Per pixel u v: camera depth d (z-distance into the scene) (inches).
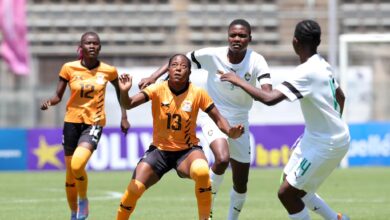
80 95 1310.3
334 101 1005.2
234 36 1200.8
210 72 1267.2
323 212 1089.4
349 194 1956.2
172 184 2269.9
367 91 3513.8
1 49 3919.8
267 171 2731.3
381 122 2982.3
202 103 1067.3
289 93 980.6
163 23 4210.1
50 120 3459.6
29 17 4180.6
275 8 4212.6
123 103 1036.5
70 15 4210.1
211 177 1216.8
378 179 2396.7
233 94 1245.1
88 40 1299.2
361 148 2960.1
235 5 4242.1
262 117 3238.2
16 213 1546.5
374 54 3991.1
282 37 4190.5
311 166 1008.9
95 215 1503.4
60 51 4138.8
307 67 986.1
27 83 3863.2
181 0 4247.0
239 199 1289.4
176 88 1062.4
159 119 1063.6
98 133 1306.6
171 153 1066.7
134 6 4227.4
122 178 2461.9
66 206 1681.8
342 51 2935.5
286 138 2901.1
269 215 1507.1
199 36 4217.5
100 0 4227.4
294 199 1034.1
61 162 2832.2
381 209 1615.4
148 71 3218.5
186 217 1473.9
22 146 2817.4
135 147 2810.0
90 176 2549.2
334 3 3080.7
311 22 1005.2
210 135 1214.9
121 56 4138.8
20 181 2375.7
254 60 1238.3
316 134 1009.5
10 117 3501.5
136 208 1636.3
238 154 1254.3
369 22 4229.8
